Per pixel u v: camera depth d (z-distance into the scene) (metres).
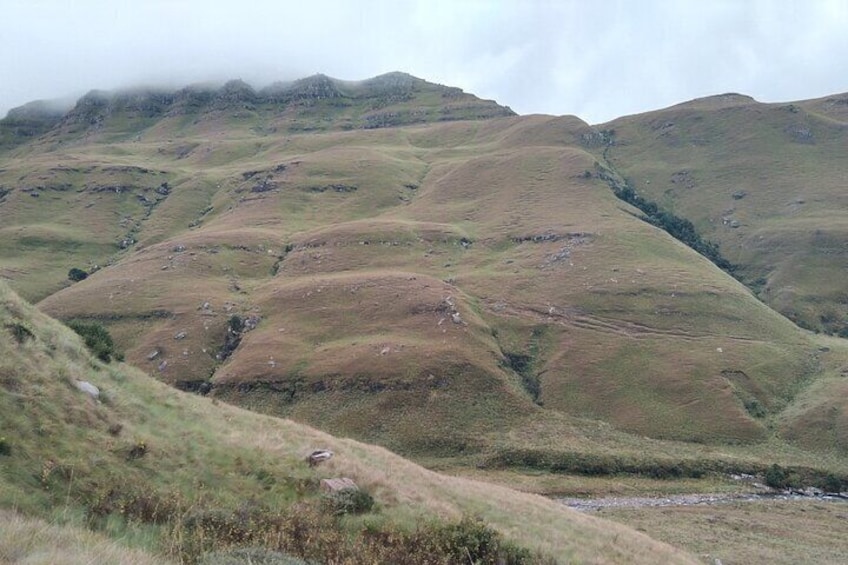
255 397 95.88
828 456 86.50
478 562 20.48
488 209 190.25
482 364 102.00
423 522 22.64
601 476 78.56
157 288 135.62
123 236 195.62
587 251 150.38
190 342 111.62
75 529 12.95
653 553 32.62
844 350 119.44
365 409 91.12
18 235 182.62
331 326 116.19
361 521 21.48
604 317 122.88
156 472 19.88
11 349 20.83
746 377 105.00
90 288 139.25
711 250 185.62
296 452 26.58
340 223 181.75
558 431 88.81
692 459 83.06
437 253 157.88
